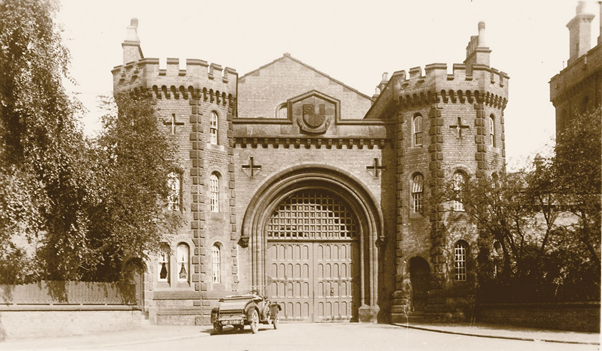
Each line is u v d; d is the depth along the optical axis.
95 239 32.22
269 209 41.69
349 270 42.34
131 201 31.86
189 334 29.14
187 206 38.56
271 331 31.19
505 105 42.06
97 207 31.56
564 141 31.19
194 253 38.22
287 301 41.84
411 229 40.50
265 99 54.59
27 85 26.39
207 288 38.22
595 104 40.81
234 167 41.38
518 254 35.31
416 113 41.22
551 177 31.81
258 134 41.62
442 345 24.16
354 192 41.97
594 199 29.89
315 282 42.12
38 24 26.78
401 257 40.50
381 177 42.16
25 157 27.31
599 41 40.38
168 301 37.59
